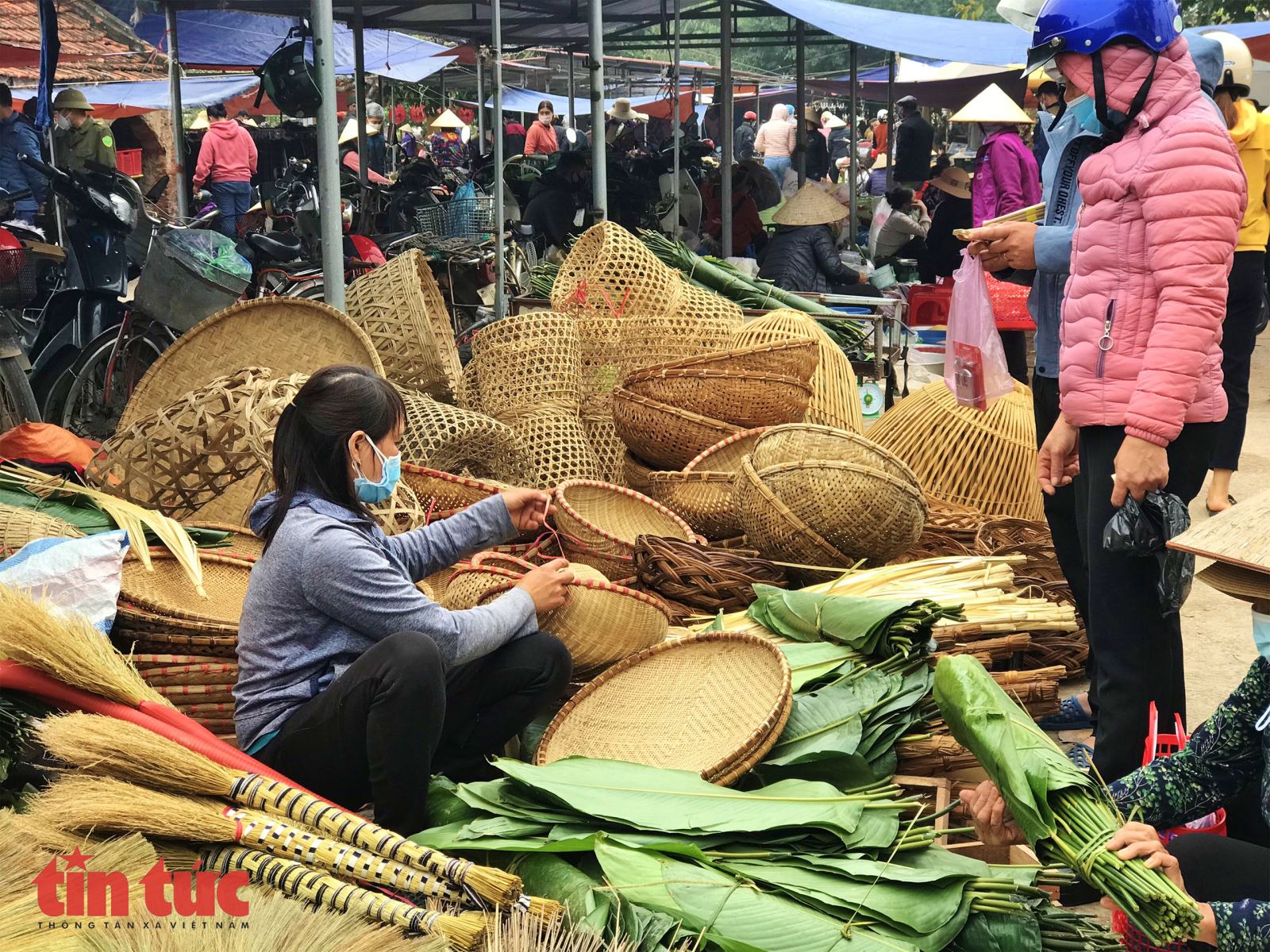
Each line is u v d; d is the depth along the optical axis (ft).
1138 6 9.26
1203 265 9.11
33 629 8.25
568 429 16.51
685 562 12.79
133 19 37.19
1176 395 9.23
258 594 8.69
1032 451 17.44
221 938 6.43
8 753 8.68
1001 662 12.76
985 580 12.93
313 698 8.58
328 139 17.48
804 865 7.84
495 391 17.12
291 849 7.27
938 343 27.84
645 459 17.16
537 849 7.95
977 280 11.94
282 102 17.42
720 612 12.10
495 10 23.56
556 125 64.23
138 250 22.43
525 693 9.61
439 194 35.86
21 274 18.74
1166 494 9.54
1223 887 7.42
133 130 51.57
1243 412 19.61
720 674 10.34
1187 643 15.17
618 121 52.26
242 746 8.76
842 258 36.11
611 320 18.62
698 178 38.32
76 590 10.05
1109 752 10.05
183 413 12.78
